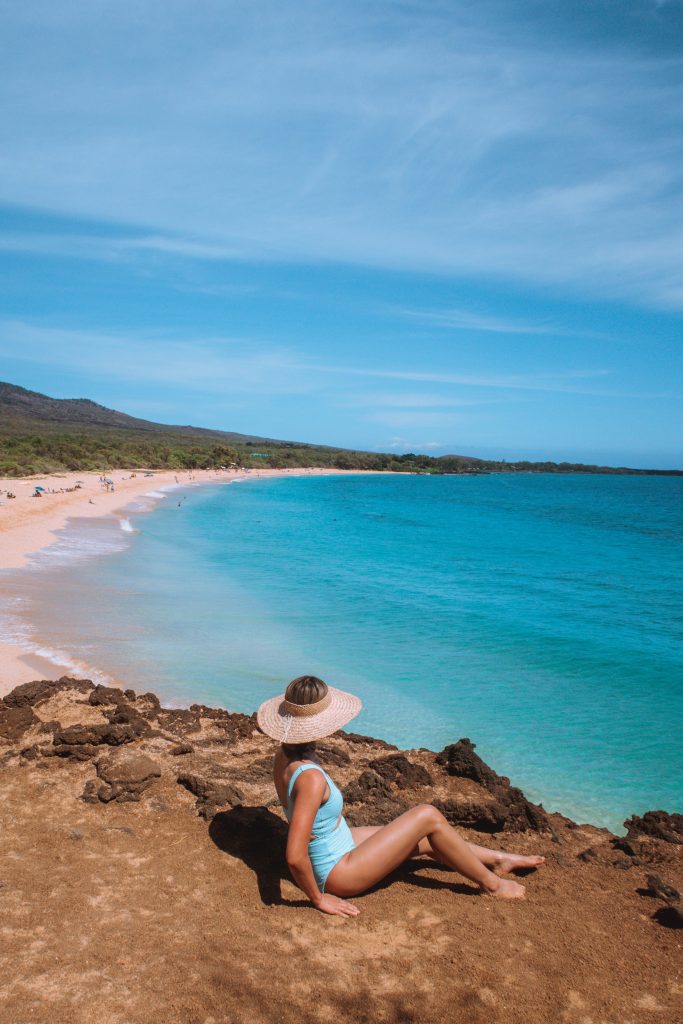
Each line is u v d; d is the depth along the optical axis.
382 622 15.62
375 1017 2.79
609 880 4.20
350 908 3.51
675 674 12.02
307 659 12.12
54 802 4.62
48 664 10.83
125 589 17.81
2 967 2.91
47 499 41.88
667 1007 2.97
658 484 199.00
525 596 20.34
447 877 4.02
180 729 6.48
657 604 19.42
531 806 5.05
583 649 13.76
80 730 5.64
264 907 3.55
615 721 9.52
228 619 14.98
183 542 29.92
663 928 3.62
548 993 3.01
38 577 18.61
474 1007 2.89
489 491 120.81
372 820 4.61
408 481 158.50
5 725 5.94
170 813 4.58
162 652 11.92
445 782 5.59
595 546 36.53
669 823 5.27
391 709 9.80
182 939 3.22
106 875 3.76
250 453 189.12
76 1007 2.70
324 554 28.44
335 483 125.62
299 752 3.54
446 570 25.55
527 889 3.98
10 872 3.70
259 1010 2.77
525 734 8.98
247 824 4.34
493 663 12.50
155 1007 2.74
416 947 3.29
